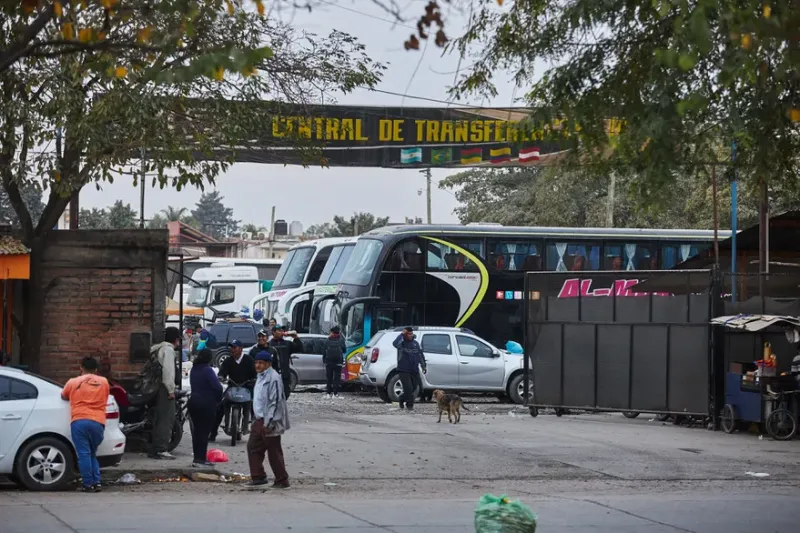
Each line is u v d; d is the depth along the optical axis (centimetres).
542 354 2975
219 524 1326
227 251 11050
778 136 1634
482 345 3534
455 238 3931
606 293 2877
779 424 2484
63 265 2031
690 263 3588
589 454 2200
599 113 1514
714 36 1176
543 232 3994
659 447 2327
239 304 6406
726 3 1080
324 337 4031
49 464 1642
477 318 3909
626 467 2047
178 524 1319
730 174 1741
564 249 3997
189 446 2166
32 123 1894
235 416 2175
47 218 2031
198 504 1503
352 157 3388
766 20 1027
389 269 3869
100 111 1894
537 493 1717
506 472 1962
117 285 2048
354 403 3434
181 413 2081
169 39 1098
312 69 2095
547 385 2962
